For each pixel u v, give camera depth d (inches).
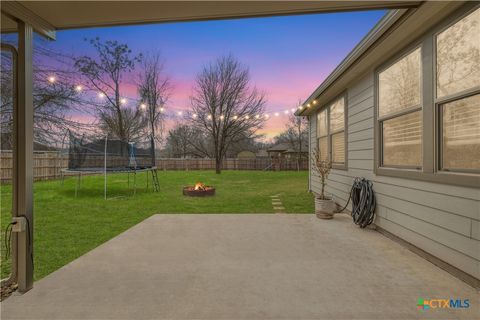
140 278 84.9
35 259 105.2
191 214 180.7
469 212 83.0
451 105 94.8
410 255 105.5
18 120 78.1
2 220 165.8
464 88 87.7
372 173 148.7
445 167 96.8
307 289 77.5
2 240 127.3
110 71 555.8
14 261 78.9
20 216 77.8
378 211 139.5
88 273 88.7
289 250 110.3
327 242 121.1
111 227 154.3
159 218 168.9
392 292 76.0
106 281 83.0
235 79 677.9
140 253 107.0
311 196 277.6
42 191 309.6
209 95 682.8
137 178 485.7
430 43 101.5
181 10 86.7
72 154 308.3
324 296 73.6
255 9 87.5
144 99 662.5
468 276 82.6
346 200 189.6
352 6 88.8
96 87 503.5
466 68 87.0
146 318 64.1
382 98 141.0
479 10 82.0
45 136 364.2
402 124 124.7
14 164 78.5
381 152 141.3
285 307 68.3
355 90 173.9
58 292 76.4
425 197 103.3
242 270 90.7
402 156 124.7
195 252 108.0
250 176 554.6
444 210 93.3
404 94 122.1
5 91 290.7
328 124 235.6
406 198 115.5
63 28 94.3
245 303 70.2
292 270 90.7
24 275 76.7
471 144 87.0
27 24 79.5
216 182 427.2
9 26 87.7
